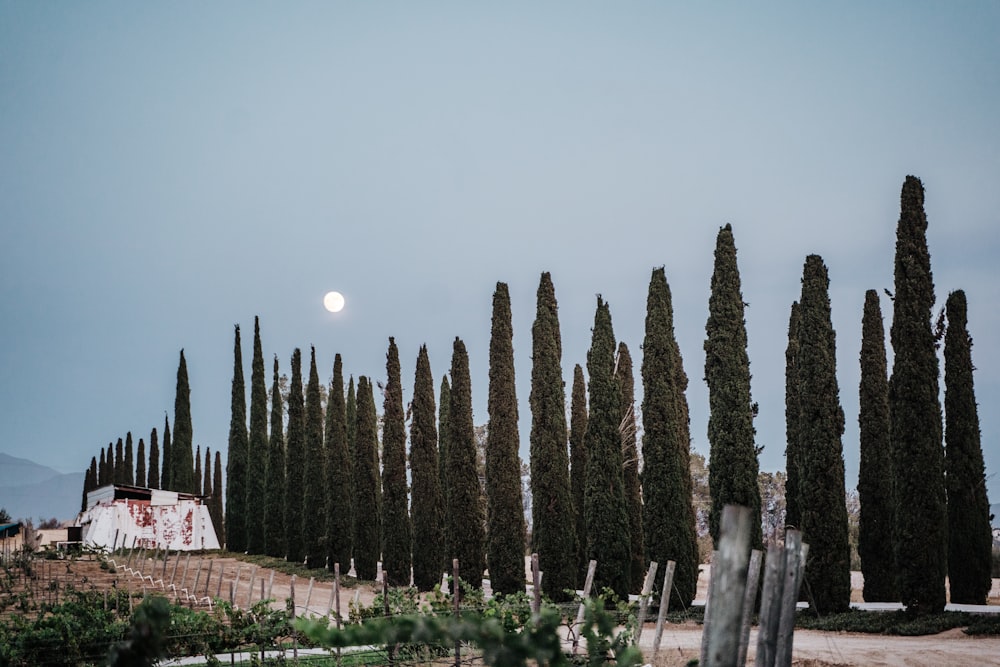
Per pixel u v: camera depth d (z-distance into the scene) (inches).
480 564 1707.7
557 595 1549.0
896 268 1270.9
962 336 1439.5
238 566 2097.7
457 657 730.2
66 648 846.5
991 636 1067.3
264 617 934.4
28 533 2596.0
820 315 1350.9
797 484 1568.7
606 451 1520.7
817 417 1325.0
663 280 1514.5
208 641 863.7
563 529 1577.3
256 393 2529.5
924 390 1230.3
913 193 1278.3
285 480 2305.6
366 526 1985.7
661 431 1451.8
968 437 1417.3
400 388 1956.2
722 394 1378.0
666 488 1432.1
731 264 1423.5
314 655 902.4
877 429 1518.2
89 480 3981.3
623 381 1830.7
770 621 451.5
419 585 1798.7
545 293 1668.3
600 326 1569.9
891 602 1464.1
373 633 317.1
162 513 2388.0
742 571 264.5
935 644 1036.5
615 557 1482.5
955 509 1412.4
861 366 1549.0
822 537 1291.8
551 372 1635.1
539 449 1609.3
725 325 1401.3
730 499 1344.7
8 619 1150.3
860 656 965.8
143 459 3440.0
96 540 2262.6
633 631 776.3
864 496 1513.3
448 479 1742.1
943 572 1199.6
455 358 1775.3
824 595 1278.3
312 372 2281.0
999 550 1899.6
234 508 2539.4
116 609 1141.1
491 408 1668.3
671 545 1413.6
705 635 397.4
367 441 2025.1
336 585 913.5
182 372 2817.4
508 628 719.7
